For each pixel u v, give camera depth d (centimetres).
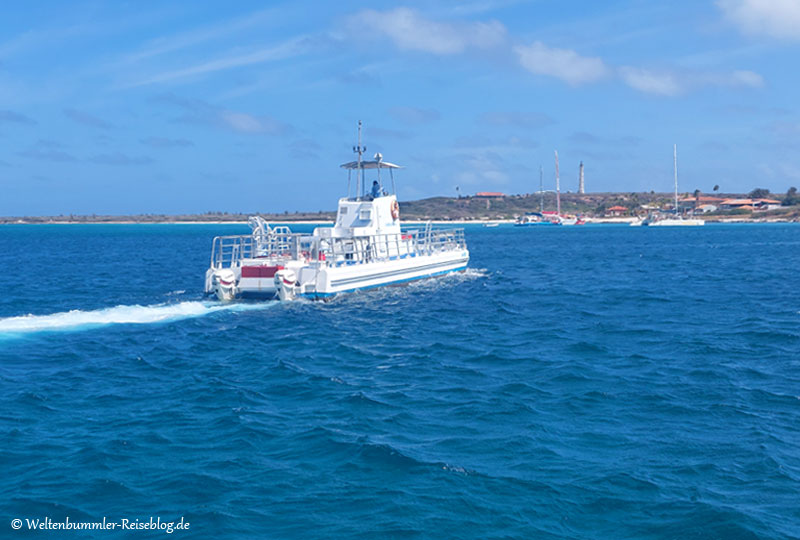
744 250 8306
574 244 10388
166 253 8556
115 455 1298
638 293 3872
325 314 2956
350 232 3709
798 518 1054
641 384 1809
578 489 1152
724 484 1170
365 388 1791
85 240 13812
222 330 2602
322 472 1224
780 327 2666
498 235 15062
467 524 1039
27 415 1546
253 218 3488
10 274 5291
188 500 1116
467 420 1513
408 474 1212
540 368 2009
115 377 1903
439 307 3228
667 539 998
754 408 1591
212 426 1473
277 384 1838
